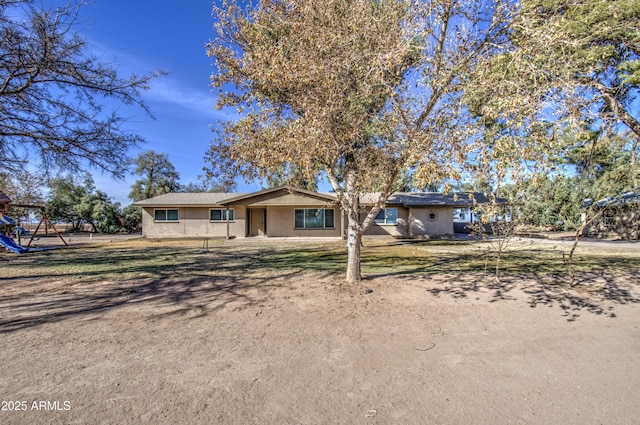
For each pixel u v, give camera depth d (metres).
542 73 4.48
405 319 5.01
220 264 10.62
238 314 5.27
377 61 4.96
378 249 15.70
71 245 18.86
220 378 3.22
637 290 6.80
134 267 10.02
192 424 2.49
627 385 3.09
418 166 4.85
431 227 23.11
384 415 2.62
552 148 4.07
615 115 7.13
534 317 5.13
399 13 5.31
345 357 3.70
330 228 23.05
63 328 4.61
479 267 9.88
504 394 2.93
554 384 3.11
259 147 6.21
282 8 6.16
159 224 24.44
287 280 7.82
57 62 6.46
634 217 20.56
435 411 2.67
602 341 4.20
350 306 5.67
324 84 5.15
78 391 2.96
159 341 4.15
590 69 5.66
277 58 5.53
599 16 7.82
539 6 5.34
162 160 45.00
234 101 7.15
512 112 4.09
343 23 5.44
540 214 25.56
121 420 2.53
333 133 5.59
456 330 4.56
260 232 24.75
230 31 6.71
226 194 26.22
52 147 6.91
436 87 5.44
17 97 6.70
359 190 6.59
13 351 3.82
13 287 7.18
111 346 3.99
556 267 9.80
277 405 2.76
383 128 5.91
